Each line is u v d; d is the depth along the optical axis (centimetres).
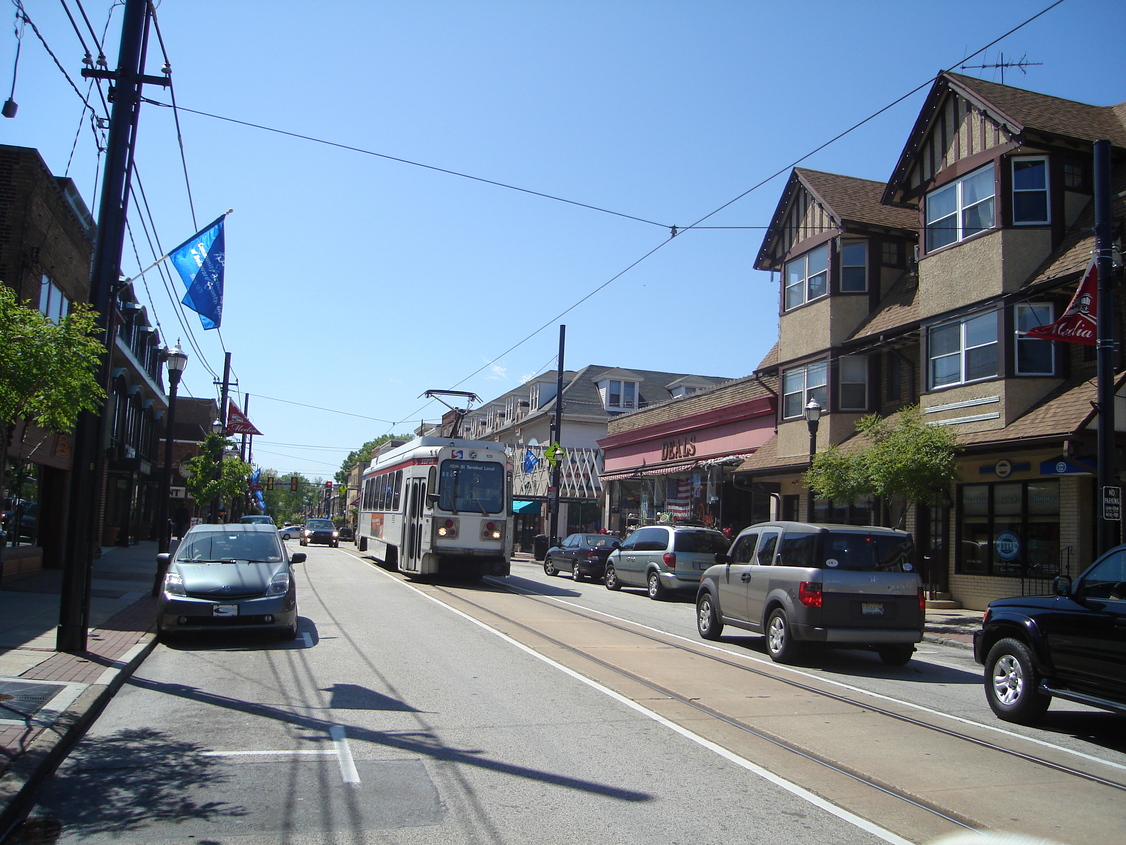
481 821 525
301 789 578
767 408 2689
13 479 1792
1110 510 1297
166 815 526
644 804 562
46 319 766
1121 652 735
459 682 941
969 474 1895
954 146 1956
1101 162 1365
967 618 1742
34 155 1628
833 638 1116
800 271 2486
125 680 917
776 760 675
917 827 534
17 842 481
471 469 2158
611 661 1112
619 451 3869
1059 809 578
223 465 3847
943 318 1920
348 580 2212
